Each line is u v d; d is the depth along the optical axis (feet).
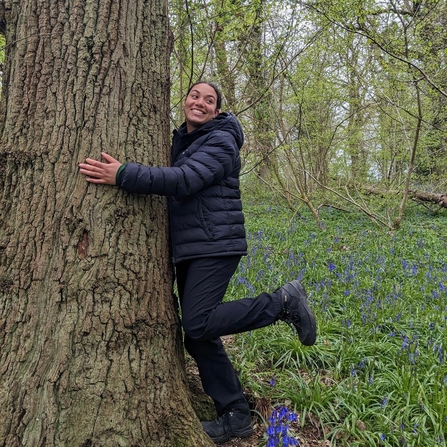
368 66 28.91
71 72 6.77
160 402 7.11
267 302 8.21
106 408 6.51
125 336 6.82
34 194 6.70
